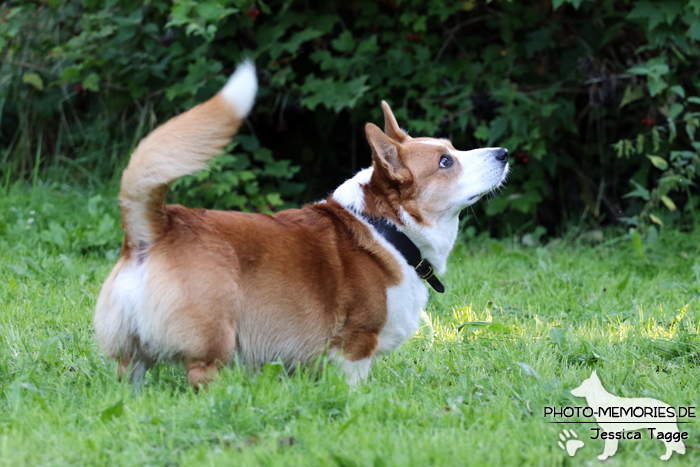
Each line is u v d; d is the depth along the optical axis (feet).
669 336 20.27
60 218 31.53
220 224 15.31
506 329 20.26
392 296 16.71
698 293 25.82
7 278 24.43
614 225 38.73
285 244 15.81
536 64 36.65
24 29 37.27
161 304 14.32
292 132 39.40
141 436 12.86
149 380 16.44
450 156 17.65
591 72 35.65
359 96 32.01
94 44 33.71
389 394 14.65
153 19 35.91
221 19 32.89
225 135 14.62
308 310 15.81
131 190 14.32
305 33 33.45
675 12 31.12
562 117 34.81
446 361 18.17
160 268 14.44
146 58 34.12
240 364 15.85
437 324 21.79
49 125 39.68
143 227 14.53
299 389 14.55
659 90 31.37
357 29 37.37
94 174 36.91
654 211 35.50
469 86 35.06
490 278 27.91
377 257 16.71
